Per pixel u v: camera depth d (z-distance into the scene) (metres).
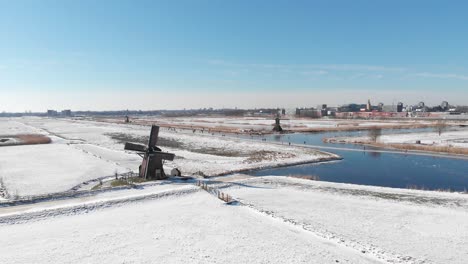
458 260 18.08
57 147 67.75
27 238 20.73
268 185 34.66
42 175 40.31
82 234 21.45
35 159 52.25
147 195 29.16
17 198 28.92
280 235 21.53
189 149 67.56
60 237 20.95
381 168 47.12
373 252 19.02
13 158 53.34
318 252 19.08
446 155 57.81
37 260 17.97
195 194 30.53
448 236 21.28
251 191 32.25
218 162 49.88
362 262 17.91
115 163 48.03
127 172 41.53
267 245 20.03
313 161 51.94
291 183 35.34
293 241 20.59
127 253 18.91
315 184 34.88
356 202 28.66
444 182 38.56
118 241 20.47
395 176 41.97
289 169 46.53
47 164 47.75
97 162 49.06
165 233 21.73
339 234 21.66
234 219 24.38
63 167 45.31
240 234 21.66
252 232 22.00
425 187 36.41
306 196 30.53
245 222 23.80
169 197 29.42
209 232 21.97
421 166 48.41
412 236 21.33
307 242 20.44
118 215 25.00
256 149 65.69
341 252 19.08
